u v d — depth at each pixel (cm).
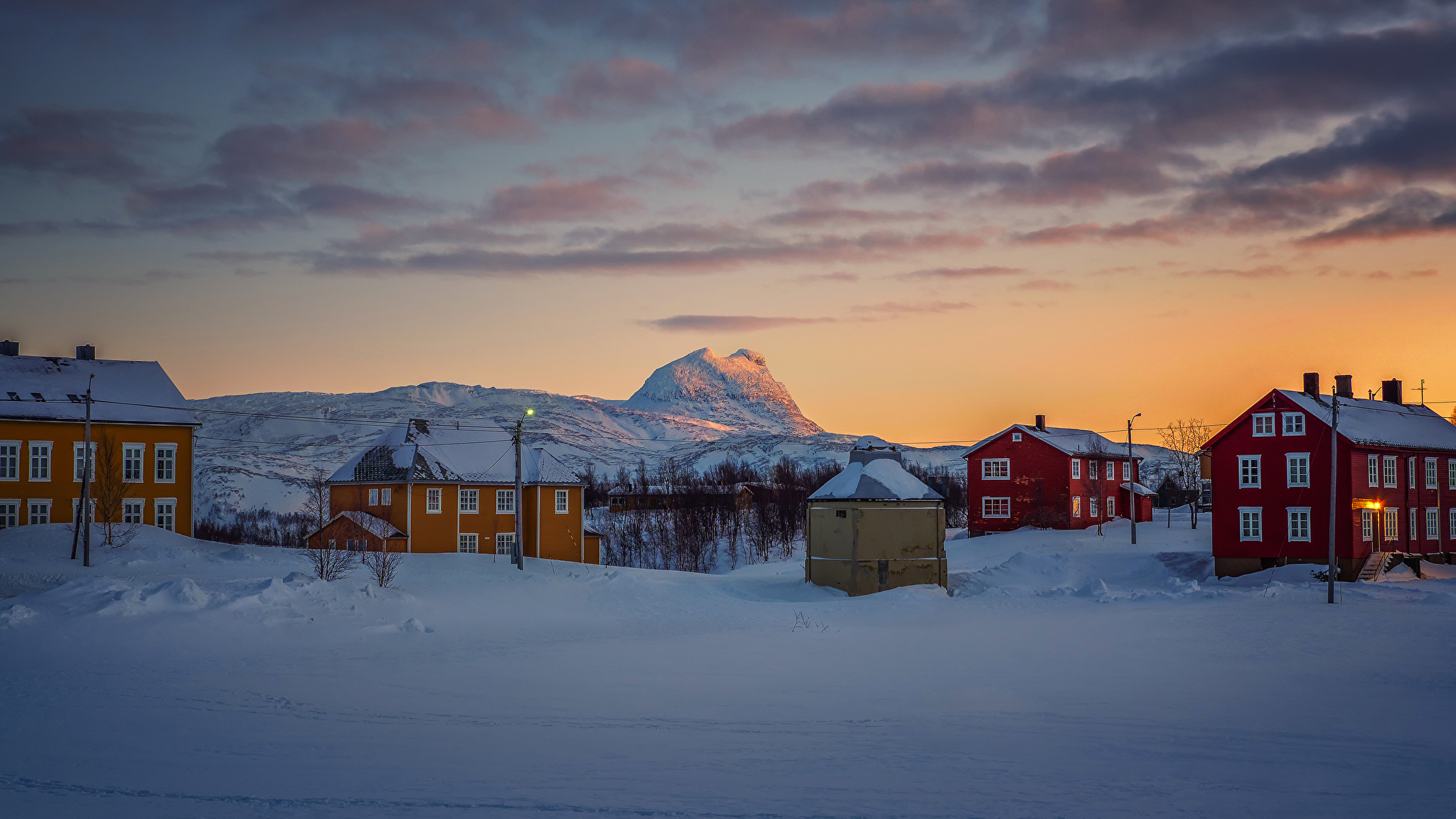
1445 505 6388
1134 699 2234
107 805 1280
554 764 1551
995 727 1895
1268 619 3962
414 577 4738
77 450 5553
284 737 1731
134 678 2406
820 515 5547
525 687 2350
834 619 4294
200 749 1625
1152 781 1475
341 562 4753
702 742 1730
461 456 7450
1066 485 8500
